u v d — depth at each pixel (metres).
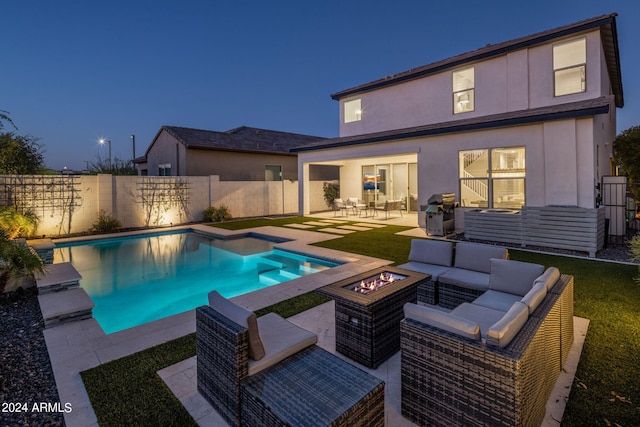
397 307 3.20
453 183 9.66
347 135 14.17
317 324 3.78
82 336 3.58
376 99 13.07
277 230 10.92
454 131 9.33
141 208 11.99
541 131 8.06
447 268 4.31
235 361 2.12
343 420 1.80
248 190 14.88
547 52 9.11
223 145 16.03
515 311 2.18
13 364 3.08
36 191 9.91
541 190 8.11
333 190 17.30
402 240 8.72
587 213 6.54
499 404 1.87
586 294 4.45
